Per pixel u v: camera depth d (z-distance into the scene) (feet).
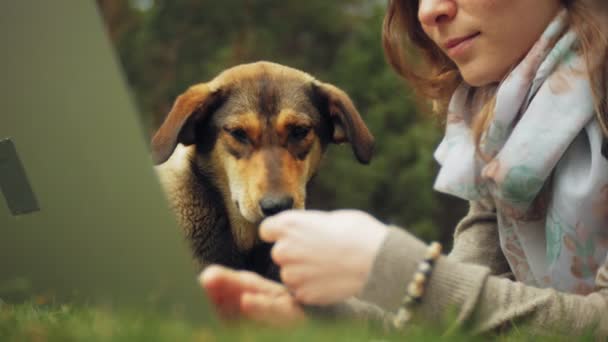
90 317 3.28
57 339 3.07
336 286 3.33
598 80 3.66
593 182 3.65
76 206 3.28
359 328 3.35
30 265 3.41
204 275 3.44
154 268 3.24
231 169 4.65
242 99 4.74
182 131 4.72
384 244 3.32
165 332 3.06
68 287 3.41
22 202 3.34
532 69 3.76
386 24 4.35
